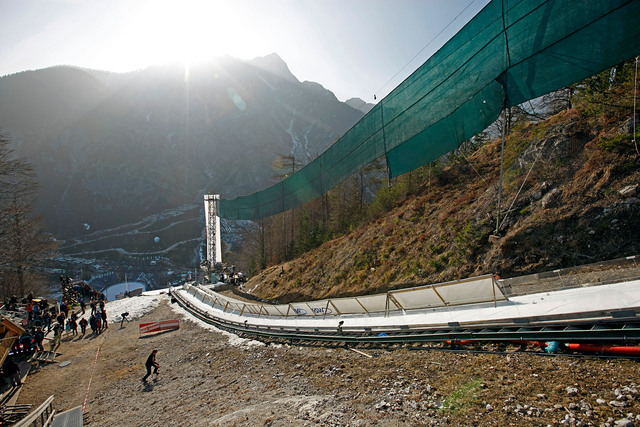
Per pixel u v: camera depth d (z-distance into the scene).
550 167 17.34
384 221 27.80
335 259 29.33
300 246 42.91
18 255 37.22
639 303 8.06
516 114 27.25
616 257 12.38
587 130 17.00
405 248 22.31
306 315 19.25
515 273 14.84
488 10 12.90
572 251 13.66
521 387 6.90
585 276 11.20
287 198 32.84
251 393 10.32
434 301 13.71
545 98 24.78
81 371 18.00
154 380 14.75
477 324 10.50
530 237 15.36
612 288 9.70
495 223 17.77
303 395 9.16
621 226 12.74
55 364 19.56
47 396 14.90
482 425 5.90
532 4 11.36
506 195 18.55
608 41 9.61
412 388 8.07
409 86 16.50
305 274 31.80
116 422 10.95
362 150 20.31
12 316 24.47
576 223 14.16
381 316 15.11
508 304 11.38
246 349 16.25
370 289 21.78
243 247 86.06
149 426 9.85
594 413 5.51
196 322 26.16
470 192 21.91
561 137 17.72
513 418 5.89
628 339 7.16
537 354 8.16
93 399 13.91
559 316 8.86
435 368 9.01
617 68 16.30
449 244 19.36
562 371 7.11
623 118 15.35
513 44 11.98
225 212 50.47
